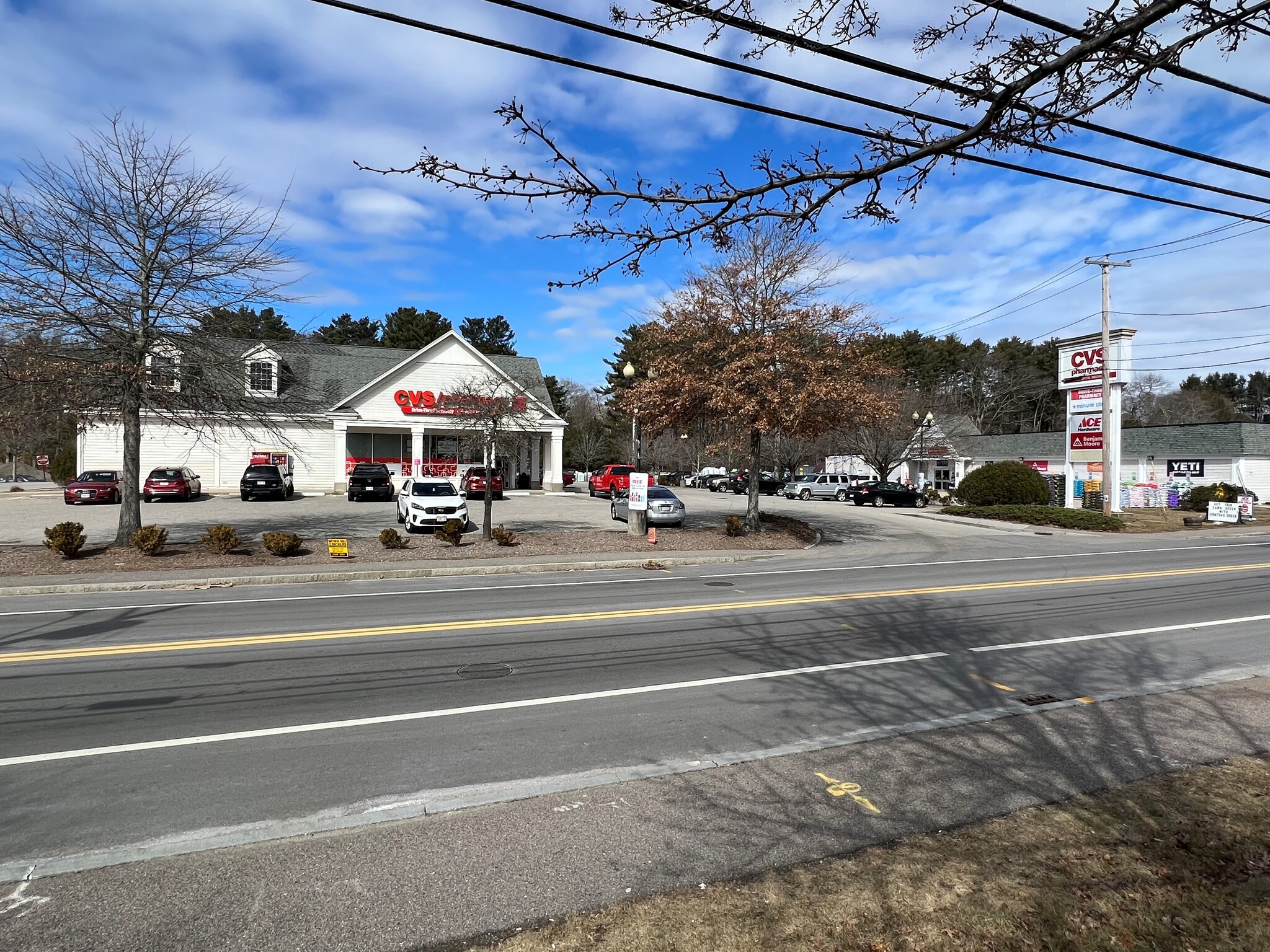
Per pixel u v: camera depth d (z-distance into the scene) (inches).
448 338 1409.9
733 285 860.0
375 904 133.9
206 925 128.0
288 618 415.8
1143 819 161.3
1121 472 1791.3
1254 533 1066.7
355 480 1219.2
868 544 927.0
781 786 184.7
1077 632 374.9
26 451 1472.7
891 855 147.3
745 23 135.7
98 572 594.6
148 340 644.1
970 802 173.8
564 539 831.1
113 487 1168.8
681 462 2915.8
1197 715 237.8
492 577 612.7
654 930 122.2
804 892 133.4
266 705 252.7
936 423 2080.5
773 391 813.9
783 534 912.9
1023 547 893.2
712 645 342.3
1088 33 131.7
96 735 223.0
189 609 448.8
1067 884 133.3
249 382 720.3
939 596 496.4
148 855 152.3
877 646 341.1
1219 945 115.9
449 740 219.1
